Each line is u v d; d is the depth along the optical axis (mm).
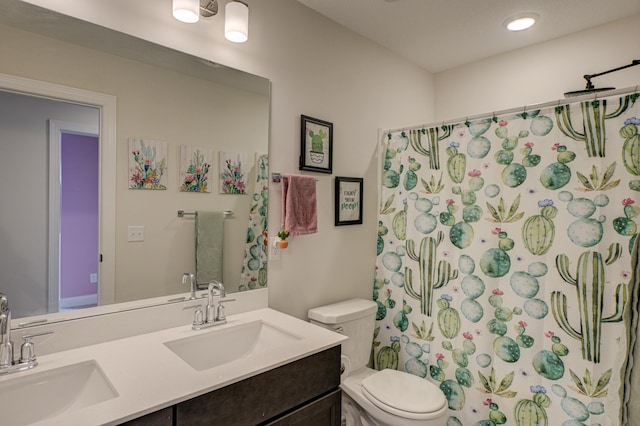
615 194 1539
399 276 2293
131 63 1415
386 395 1731
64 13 1264
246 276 1767
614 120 1541
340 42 2189
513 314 1804
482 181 1921
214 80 1642
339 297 2215
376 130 2438
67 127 1287
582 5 1971
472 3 1956
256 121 1785
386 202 2377
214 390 1029
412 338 2207
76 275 1312
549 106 1702
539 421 1713
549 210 1702
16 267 1196
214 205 1660
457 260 2014
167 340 1357
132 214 1437
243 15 1561
